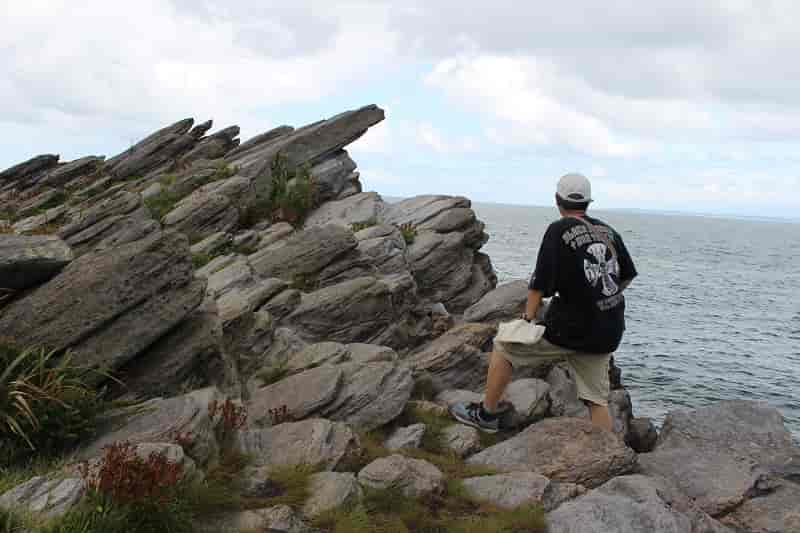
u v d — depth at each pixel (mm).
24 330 6527
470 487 6207
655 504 5715
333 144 20047
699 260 143000
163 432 5633
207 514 4977
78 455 5504
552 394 9180
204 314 8086
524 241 149625
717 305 69500
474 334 11289
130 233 12344
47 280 7297
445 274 15953
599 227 6723
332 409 7402
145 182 22125
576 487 6254
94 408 6023
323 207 18219
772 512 6672
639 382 33344
